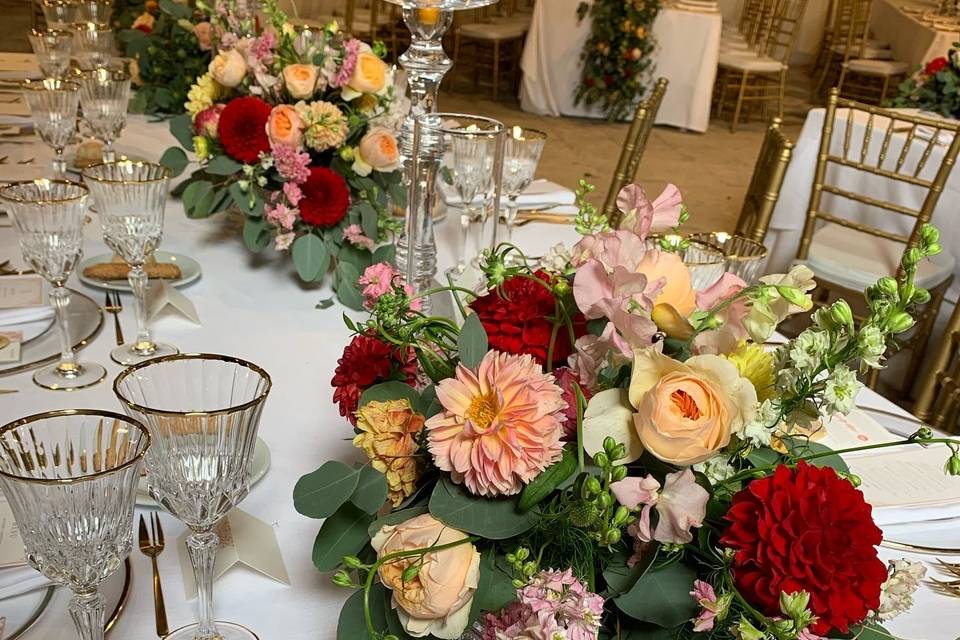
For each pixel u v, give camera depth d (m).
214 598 0.79
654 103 2.05
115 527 0.62
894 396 2.61
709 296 0.65
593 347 0.62
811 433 0.65
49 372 1.12
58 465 0.64
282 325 1.31
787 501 0.54
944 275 2.54
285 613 0.78
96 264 1.38
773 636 0.56
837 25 6.97
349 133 1.41
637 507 0.56
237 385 0.70
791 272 0.63
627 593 0.59
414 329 0.68
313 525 0.89
